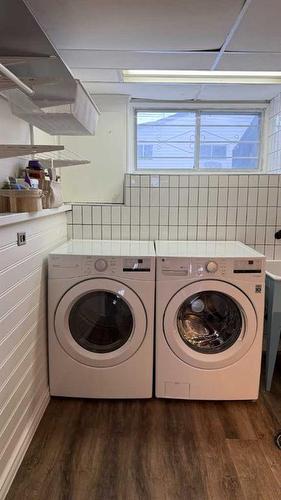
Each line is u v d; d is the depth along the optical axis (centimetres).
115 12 157
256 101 322
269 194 272
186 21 166
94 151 308
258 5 152
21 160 203
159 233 277
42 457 171
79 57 211
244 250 228
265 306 233
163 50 201
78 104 183
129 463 169
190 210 274
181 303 207
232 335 216
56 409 210
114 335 221
